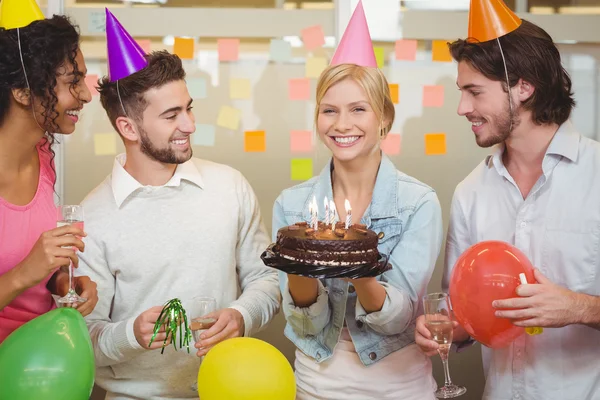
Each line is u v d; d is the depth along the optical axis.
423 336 1.62
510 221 1.81
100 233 1.93
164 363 1.92
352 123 1.70
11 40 1.63
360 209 1.82
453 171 2.68
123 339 1.78
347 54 1.73
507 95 1.70
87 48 2.58
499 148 1.83
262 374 1.48
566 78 1.75
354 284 1.60
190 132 1.91
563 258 1.71
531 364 1.74
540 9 2.64
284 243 1.54
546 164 1.73
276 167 2.65
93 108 2.59
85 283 1.80
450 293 1.65
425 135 2.66
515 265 1.56
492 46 1.68
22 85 1.64
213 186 2.02
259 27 2.61
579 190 1.71
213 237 1.97
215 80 2.61
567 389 1.72
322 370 1.77
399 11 2.62
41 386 1.46
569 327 1.72
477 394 2.69
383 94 1.72
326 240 1.48
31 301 1.81
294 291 1.68
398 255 1.74
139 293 1.94
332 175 1.88
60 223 1.62
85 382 1.54
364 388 1.73
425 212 1.75
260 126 2.63
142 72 1.85
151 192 1.95
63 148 2.59
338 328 1.75
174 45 2.59
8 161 1.75
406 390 1.74
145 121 1.88
